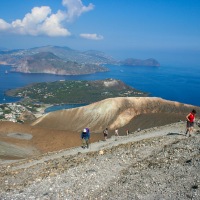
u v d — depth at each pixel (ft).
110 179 70.54
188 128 100.78
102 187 66.59
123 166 78.43
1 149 216.13
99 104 587.68
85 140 127.34
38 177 77.10
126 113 572.10
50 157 118.11
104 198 60.85
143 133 133.69
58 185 68.80
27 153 228.02
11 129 290.56
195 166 68.08
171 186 61.36
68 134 265.95
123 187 64.44
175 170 68.33
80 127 556.10
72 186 67.62
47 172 80.64
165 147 88.48
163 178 65.67
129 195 60.23
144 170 72.18
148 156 83.30
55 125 561.02
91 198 61.41
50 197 62.90
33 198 63.00
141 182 65.31
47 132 274.36
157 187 61.87
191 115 99.81
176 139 97.04
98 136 293.23
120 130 499.92
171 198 56.75
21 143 252.42
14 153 216.74
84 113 578.66
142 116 535.19
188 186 60.03
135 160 81.87
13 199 63.67
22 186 72.02
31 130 287.89
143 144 95.50
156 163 75.00
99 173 74.02
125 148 94.63
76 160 88.63
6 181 80.53
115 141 127.85
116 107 579.89
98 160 84.43
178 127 128.26
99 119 562.66
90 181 69.62
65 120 567.59
